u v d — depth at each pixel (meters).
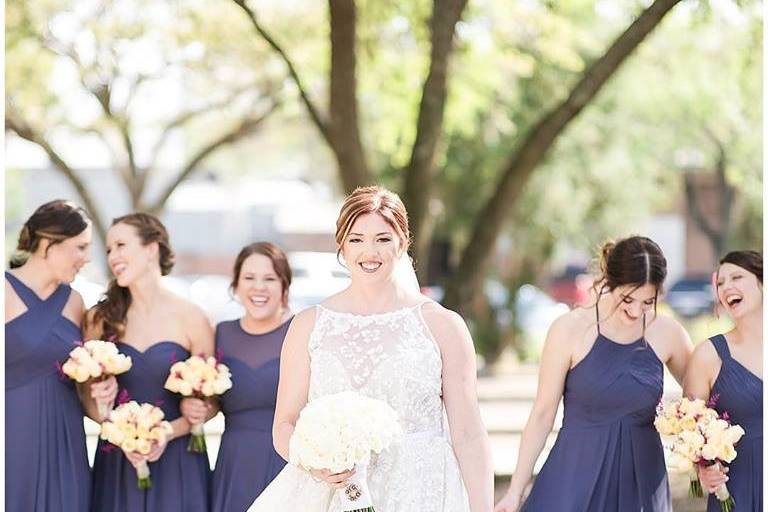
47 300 6.46
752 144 23.38
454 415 4.89
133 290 6.63
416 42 15.09
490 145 21.92
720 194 31.73
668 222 45.59
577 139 23.50
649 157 25.95
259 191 39.91
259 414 6.64
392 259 4.91
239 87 20.50
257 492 6.55
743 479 5.88
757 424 5.92
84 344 6.39
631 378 5.96
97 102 20.92
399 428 4.63
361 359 4.86
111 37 18.66
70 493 6.41
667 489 6.13
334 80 11.92
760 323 5.97
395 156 18.12
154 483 6.57
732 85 20.16
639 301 5.88
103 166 34.88
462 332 4.96
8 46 18.20
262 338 6.73
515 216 23.62
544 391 6.13
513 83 19.81
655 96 22.53
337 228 4.98
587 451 6.00
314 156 36.69
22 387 6.36
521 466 6.09
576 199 24.16
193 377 6.36
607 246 6.07
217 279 31.53
